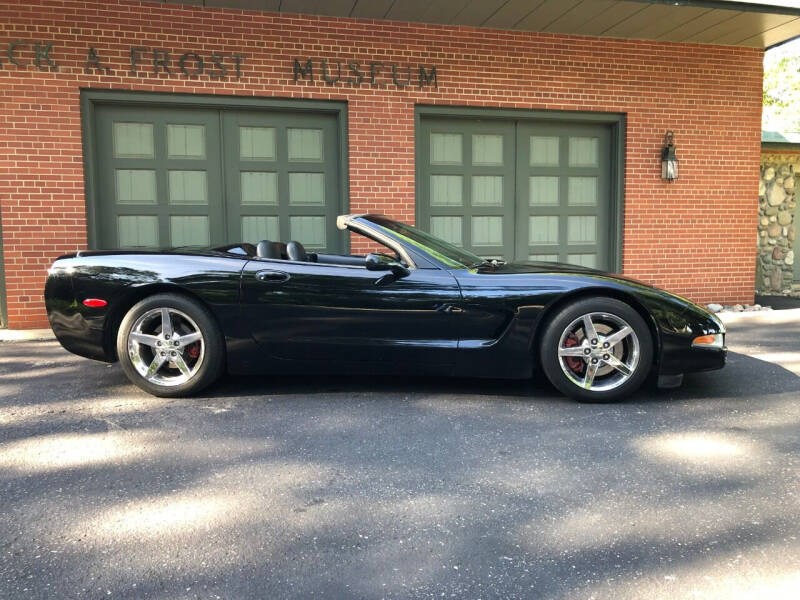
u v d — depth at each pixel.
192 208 7.57
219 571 2.08
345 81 7.65
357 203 7.81
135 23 7.05
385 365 4.09
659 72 8.59
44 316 7.07
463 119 8.28
